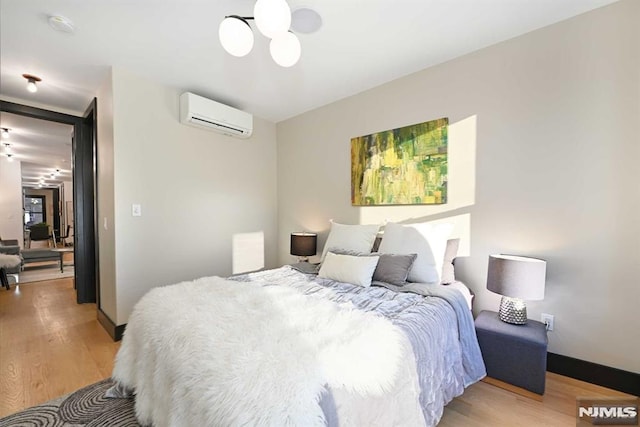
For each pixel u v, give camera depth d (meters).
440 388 1.40
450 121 2.35
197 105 2.83
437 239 2.13
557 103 1.89
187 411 0.94
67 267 5.53
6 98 2.91
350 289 1.94
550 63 1.92
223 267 3.27
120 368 1.53
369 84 2.79
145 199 2.62
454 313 1.67
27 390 1.70
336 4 1.73
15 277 4.38
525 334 1.72
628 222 1.68
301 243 3.16
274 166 3.88
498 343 1.77
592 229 1.79
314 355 0.98
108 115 2.53
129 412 1.52
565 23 1.86
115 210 2.43
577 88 1.83
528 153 2.00
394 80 2.69
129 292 2.51
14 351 2.18
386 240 2.33
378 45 2.15
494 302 2.14
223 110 3.05
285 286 1.92
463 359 1.64
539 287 1.73
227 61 2.37
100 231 2.81
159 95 2.72
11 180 6.04
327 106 3.26
